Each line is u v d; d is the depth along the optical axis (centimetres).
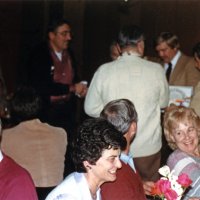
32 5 810
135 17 715
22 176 208
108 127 199
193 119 278
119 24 739
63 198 194
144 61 373
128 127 247
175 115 279
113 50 441
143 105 365
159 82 371
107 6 755
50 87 492
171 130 281
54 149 314
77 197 196
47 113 492
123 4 723
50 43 503
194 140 277
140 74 367
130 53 371
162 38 482
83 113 668
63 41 500
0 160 210
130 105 252
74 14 789
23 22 814
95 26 772
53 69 500
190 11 652
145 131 367
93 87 378
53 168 314
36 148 310
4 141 308
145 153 370
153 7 690
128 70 368
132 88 366
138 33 370
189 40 654
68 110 505
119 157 219
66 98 501
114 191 215
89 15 778
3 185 205
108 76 370
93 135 197
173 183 218
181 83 478
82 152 197
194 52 429
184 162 265
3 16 812
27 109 312
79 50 787
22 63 812
